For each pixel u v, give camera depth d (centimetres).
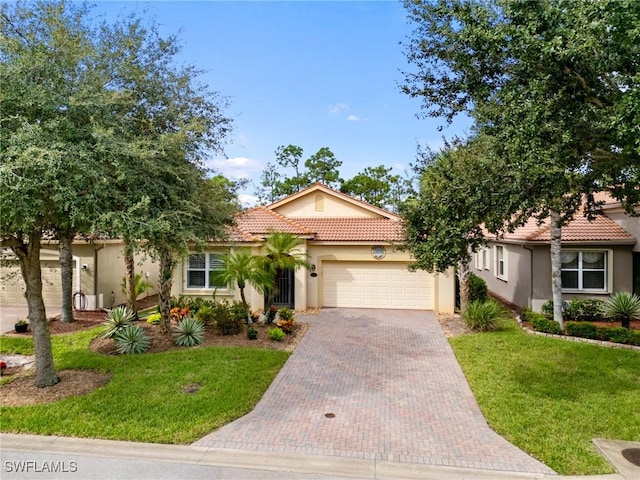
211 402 832
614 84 633
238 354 1147
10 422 742
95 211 753
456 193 777
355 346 1275
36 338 918
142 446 672
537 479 585
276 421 768
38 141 700
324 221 2081
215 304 1578
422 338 1370
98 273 1870
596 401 838
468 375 1002
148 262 2359
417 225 850
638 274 1541
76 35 850
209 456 643
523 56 626
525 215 807
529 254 1672
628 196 750
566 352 1160
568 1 578
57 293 1919
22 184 664
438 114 831
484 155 968
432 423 764
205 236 1088
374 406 839
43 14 838
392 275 1880
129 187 820
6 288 1947
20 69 732
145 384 924
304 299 1825
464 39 672
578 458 634
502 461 634
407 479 587
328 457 644
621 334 1234
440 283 1791
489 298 1931
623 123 552
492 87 737
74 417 764
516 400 845
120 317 1312
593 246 1584
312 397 884
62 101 766
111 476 586
